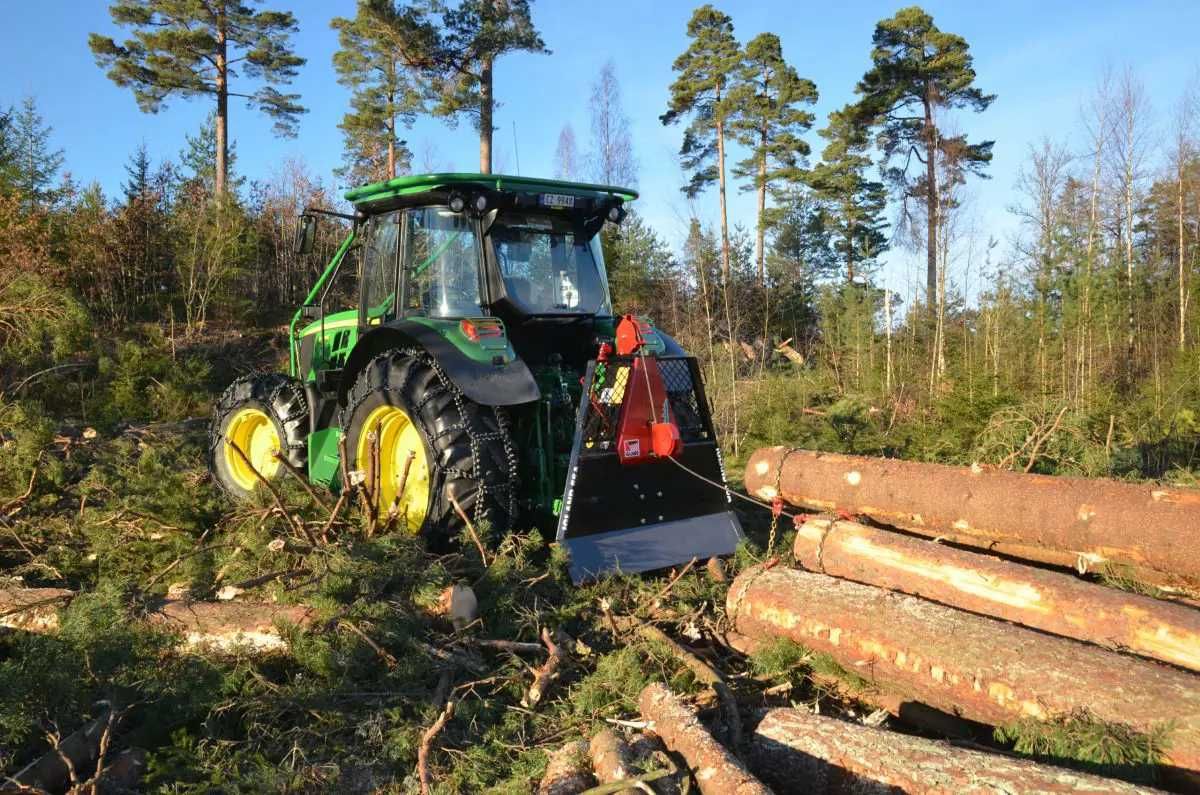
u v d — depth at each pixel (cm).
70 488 632
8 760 309
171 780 312
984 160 3014
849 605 403
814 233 3191
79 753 315
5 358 1095
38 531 554
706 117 3328
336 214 641
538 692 370
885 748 294
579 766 305
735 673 420
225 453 719
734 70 3269
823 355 1451
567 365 580
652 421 517
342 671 367
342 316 666
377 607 396
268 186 2155
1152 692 306
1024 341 1177
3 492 619
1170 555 417
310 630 381
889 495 539
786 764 308
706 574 519
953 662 354
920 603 391
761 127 3322
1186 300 1483
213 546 470
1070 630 369
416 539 466
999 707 338
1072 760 299
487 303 539
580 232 590
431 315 566
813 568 479
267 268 1995
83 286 1614
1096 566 457
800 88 3294
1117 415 912
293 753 326
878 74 3019
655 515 522
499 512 496
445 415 499
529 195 543
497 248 544
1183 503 420
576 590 469
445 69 2233
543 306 557
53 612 400
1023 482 485
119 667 346
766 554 537
